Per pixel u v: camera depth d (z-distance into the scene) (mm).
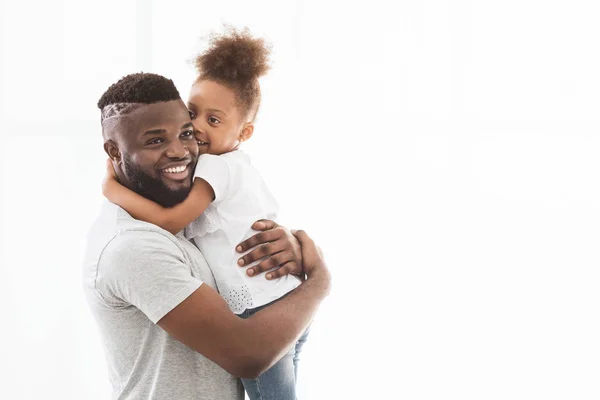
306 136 2527
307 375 2453
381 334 2496
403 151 2508
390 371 2453
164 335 1028
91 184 2494
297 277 1243
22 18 2453
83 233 2486
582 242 2439
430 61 2463
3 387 2389
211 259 1187
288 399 1231
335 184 2531
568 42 2406
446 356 2461
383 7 2451
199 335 976
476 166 2484
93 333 2469
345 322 2510
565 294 2443
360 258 2523
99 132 2488
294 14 2455
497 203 2484
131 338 1046
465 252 2494
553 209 2457
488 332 2463
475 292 2484
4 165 2455
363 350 2492
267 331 1021
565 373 2396
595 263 2426
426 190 2508
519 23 2420
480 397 2395
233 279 1171
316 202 2533
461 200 2492
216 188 1157
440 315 2488
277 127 2525
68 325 2459
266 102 2504
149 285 973
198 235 1201
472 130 2473
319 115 2516
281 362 1218
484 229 2488
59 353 2441
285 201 2539
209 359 1035
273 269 1199
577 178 2441
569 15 2395
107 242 1028
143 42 2432
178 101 1084
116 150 1084
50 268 2469
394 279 2516
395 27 2459
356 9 2457
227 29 1365
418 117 2498
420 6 2443
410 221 2514
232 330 986
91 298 1055
